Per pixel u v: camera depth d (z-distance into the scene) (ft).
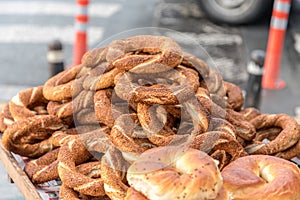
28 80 9.76
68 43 11.57
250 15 12.74
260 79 7.68
